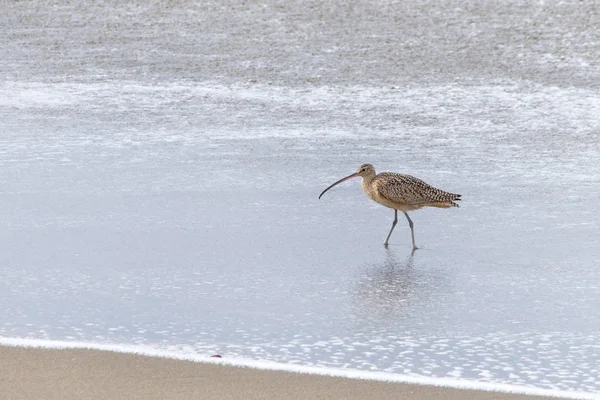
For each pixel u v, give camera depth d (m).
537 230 14.81
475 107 22.72
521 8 31.64
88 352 9.66
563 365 9.95
